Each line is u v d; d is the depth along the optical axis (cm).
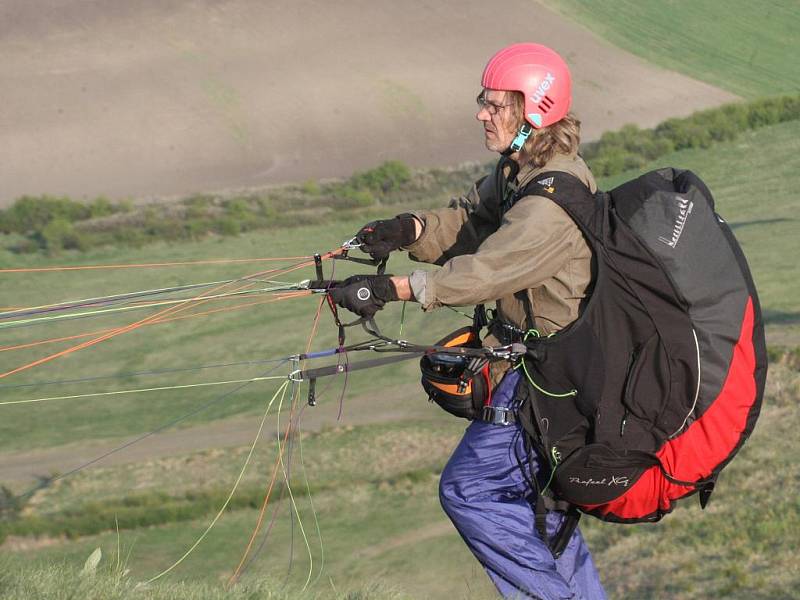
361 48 12512
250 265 6062
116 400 4153
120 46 12288
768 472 2881
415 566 2445
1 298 5716
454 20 13088
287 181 9406
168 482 3306
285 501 3055
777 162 7588
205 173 9838
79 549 2770
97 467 3484
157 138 10562
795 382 3475
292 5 13312
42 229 7200
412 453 3384
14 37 12362
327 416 3791
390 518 2856
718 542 2495
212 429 3788
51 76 11619
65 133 10594
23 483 3397
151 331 4844
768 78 11425
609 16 13062
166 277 5959
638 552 2567
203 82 11694
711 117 8925
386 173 8688
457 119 10950
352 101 11356
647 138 8694
